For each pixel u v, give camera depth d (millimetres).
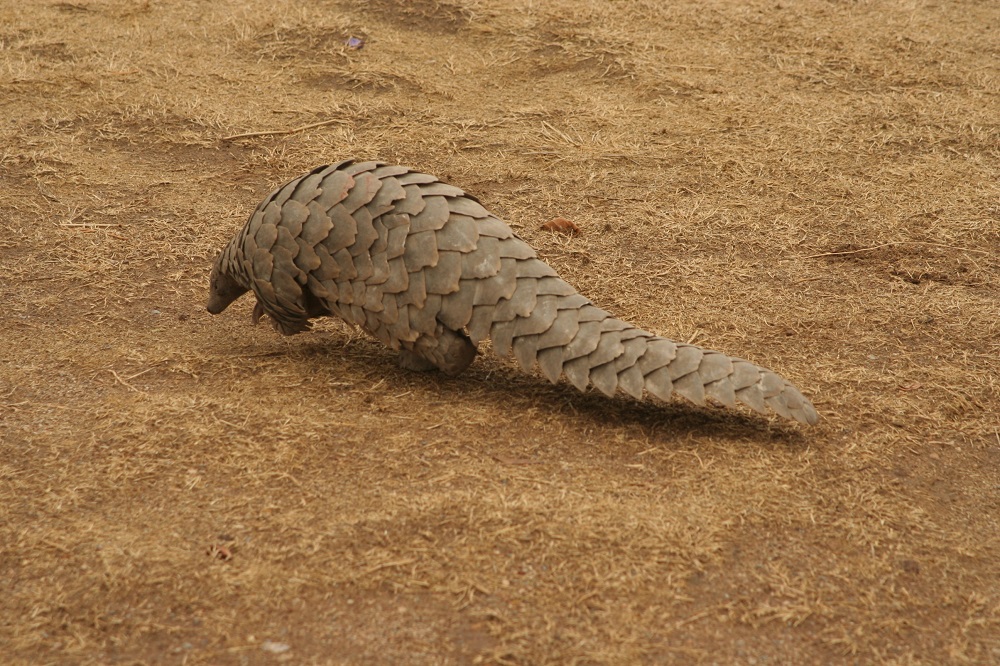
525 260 8992
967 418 9789
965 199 14891
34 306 11836
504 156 16344
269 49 20000
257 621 6992
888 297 12289
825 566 7719
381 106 17969
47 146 16188
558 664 6695
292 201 9406
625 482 8508
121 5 21594
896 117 17562
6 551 7602
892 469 8930
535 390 9914
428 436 9086
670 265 13070
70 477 8477
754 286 12562
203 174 15641
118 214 14336
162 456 8766
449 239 8938
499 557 7609
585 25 21000
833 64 19609
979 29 21562
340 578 7363
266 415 9367
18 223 13961
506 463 8719
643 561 7621
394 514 8023
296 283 9500
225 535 7797
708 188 15312
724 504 8297
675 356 8688
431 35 20859
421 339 9242
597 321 8836
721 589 7422
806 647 6965
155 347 10906
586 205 14789
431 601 7191
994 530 8266
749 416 9578
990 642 7098
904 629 7168
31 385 10000
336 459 8742
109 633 6871
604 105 18156
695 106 18078
